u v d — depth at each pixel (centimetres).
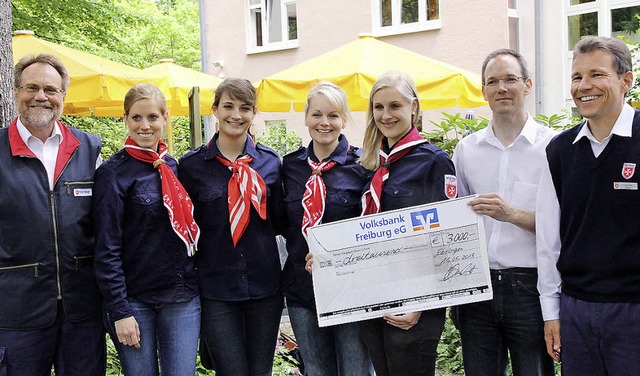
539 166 366
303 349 394
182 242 381
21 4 1345
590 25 1287
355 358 382
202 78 945
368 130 380
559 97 1299
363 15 1512
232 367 395
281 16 1702
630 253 312
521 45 1338
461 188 391
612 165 317
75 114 1120
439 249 358
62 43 1477
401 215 359
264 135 1430
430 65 846
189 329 381
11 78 514
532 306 360
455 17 1359
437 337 362
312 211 380
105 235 364
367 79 810
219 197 388
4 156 360
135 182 373
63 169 368
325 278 365
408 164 364
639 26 1238
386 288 361
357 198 383
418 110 374
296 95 841
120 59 1725
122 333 363
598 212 320
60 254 363
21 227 355
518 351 366
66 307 366
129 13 1563
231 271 388
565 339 334
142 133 377
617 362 316
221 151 397
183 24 3469
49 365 370
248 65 1748
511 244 365
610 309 317
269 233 399
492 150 379
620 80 319
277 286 399
